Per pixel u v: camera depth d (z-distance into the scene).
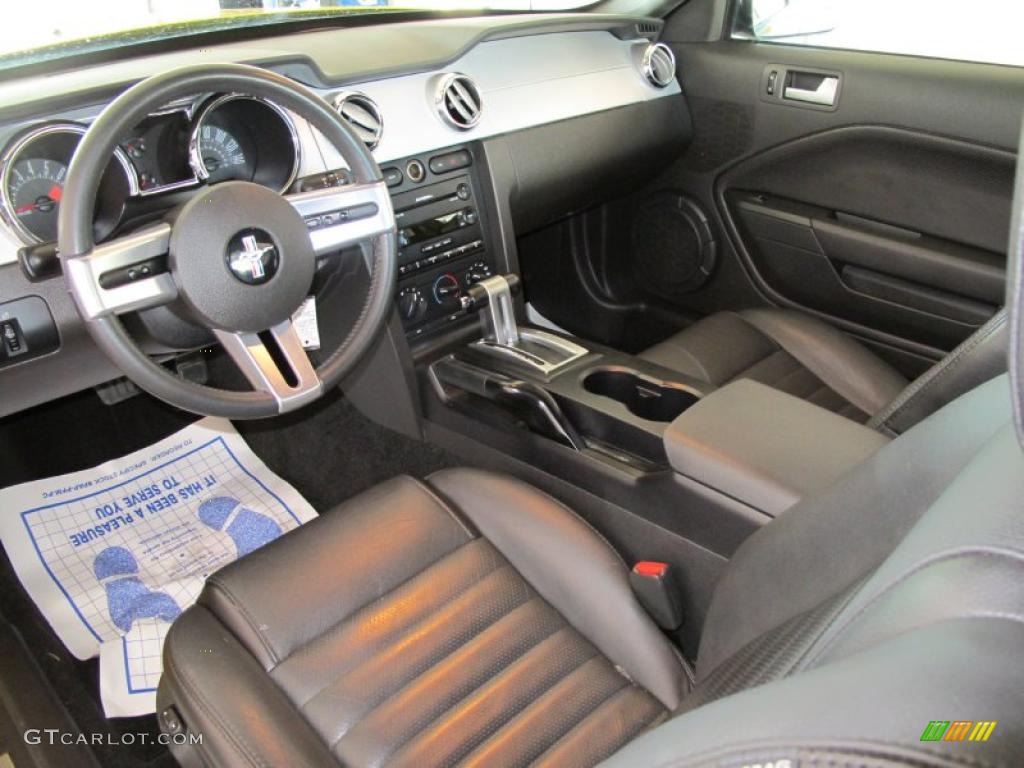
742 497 1.05
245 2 1.50
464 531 1.13
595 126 1.72
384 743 0.92
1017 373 0.37
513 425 1.44
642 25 1.78
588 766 0.90
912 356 1.77
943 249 1.63
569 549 1.07
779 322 1.63
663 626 1.02
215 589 1.03
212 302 0.96
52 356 1.16
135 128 1.05
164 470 1.78
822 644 0.47
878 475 0.67
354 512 1.13
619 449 1.30
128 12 1.37
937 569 0.41
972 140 1.51
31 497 1.70
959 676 0.34
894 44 1.62
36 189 1.05
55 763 1.25
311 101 1.03
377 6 1.68
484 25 1.59
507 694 0.97
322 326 1.48
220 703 0.88
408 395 1.60
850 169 1.71
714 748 0.37
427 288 1.56
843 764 0.32
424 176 1.49
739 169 1.88
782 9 1.76
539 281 2.27
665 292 2.14
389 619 1.03
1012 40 1.50
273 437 1.86
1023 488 0.42
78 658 1.41
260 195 0.97
